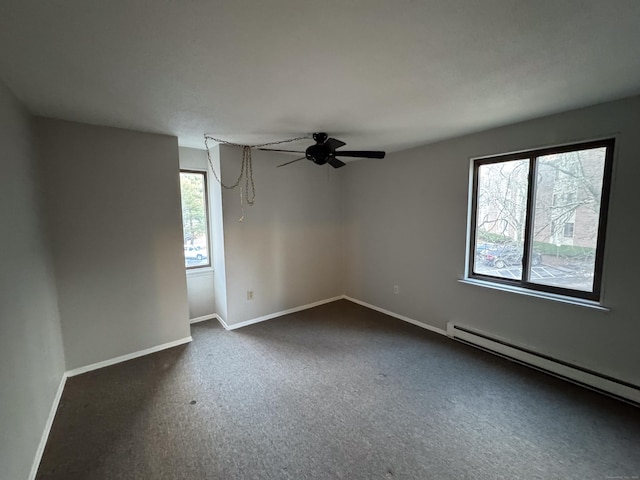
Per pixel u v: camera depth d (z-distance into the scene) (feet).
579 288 8.25
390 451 6.01
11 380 5.11
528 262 9.22
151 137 9.73
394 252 13.19
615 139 7.23
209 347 10.62
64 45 4.61
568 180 8.27
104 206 9.05
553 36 4.50
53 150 8.17
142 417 7.06
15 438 5.07
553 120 8.13
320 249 14.98
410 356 9.84
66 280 8.58
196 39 4.48
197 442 6.29
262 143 11.32
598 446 6.04
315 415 7.09
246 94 6.57
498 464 5.67
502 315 9.70
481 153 9.79
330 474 5.50
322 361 9.59
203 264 13.28
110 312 9.37
